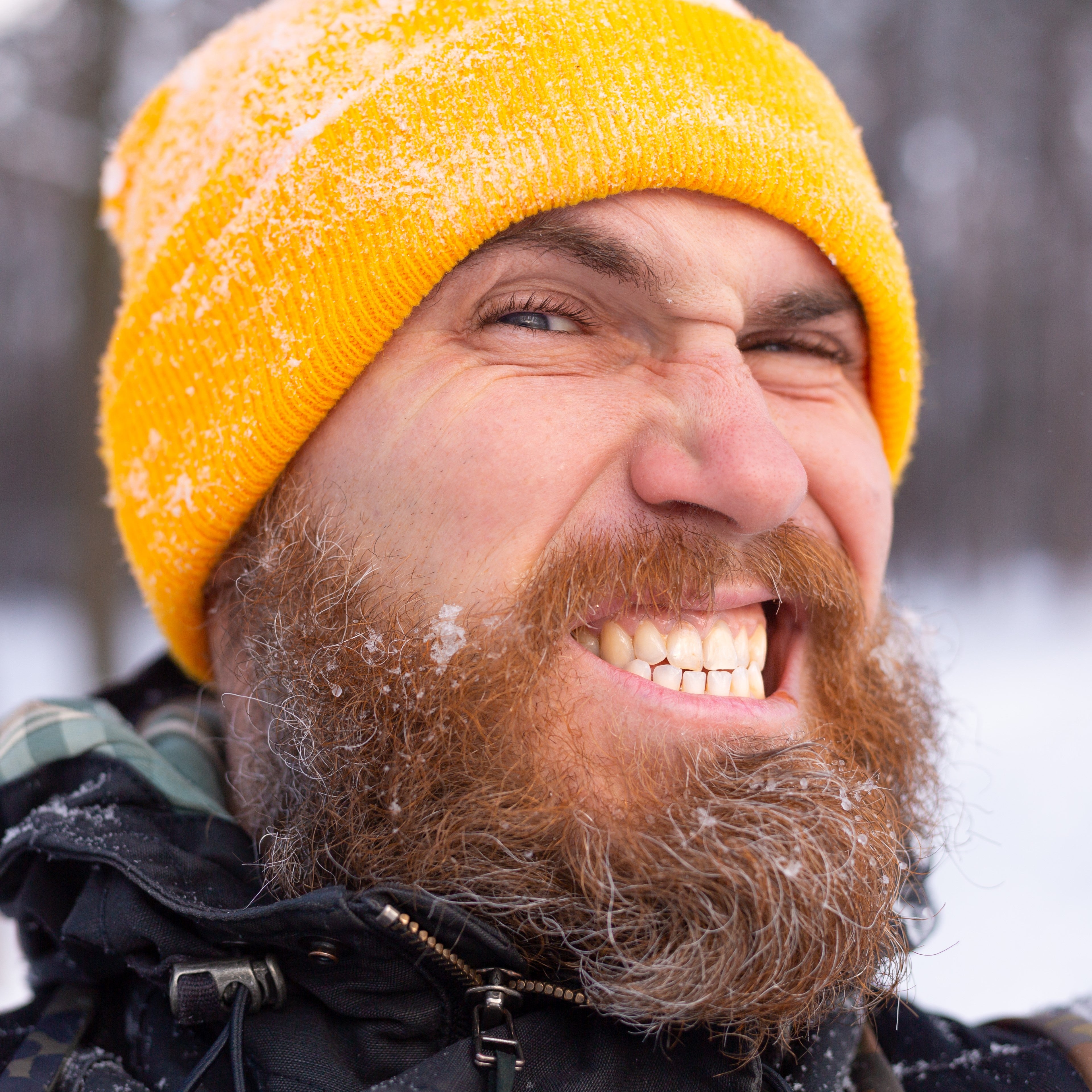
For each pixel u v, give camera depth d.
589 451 1.07
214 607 1.28
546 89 1.03
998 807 4.70
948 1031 1.28
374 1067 0.95
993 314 15.81
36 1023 1.14
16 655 11.60
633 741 1.03
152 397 1.20
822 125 1.17
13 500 17.52
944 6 13.64
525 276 1.08
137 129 1.44
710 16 1.12
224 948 1.00
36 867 1.10
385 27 1.12
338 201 1.05
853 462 1.24
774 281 1.15
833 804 1.00
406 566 1.06
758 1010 0.94
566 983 1.01
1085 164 14.95
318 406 1.08
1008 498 15.87
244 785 1.21
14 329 15.38
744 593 1.11
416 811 1.02
